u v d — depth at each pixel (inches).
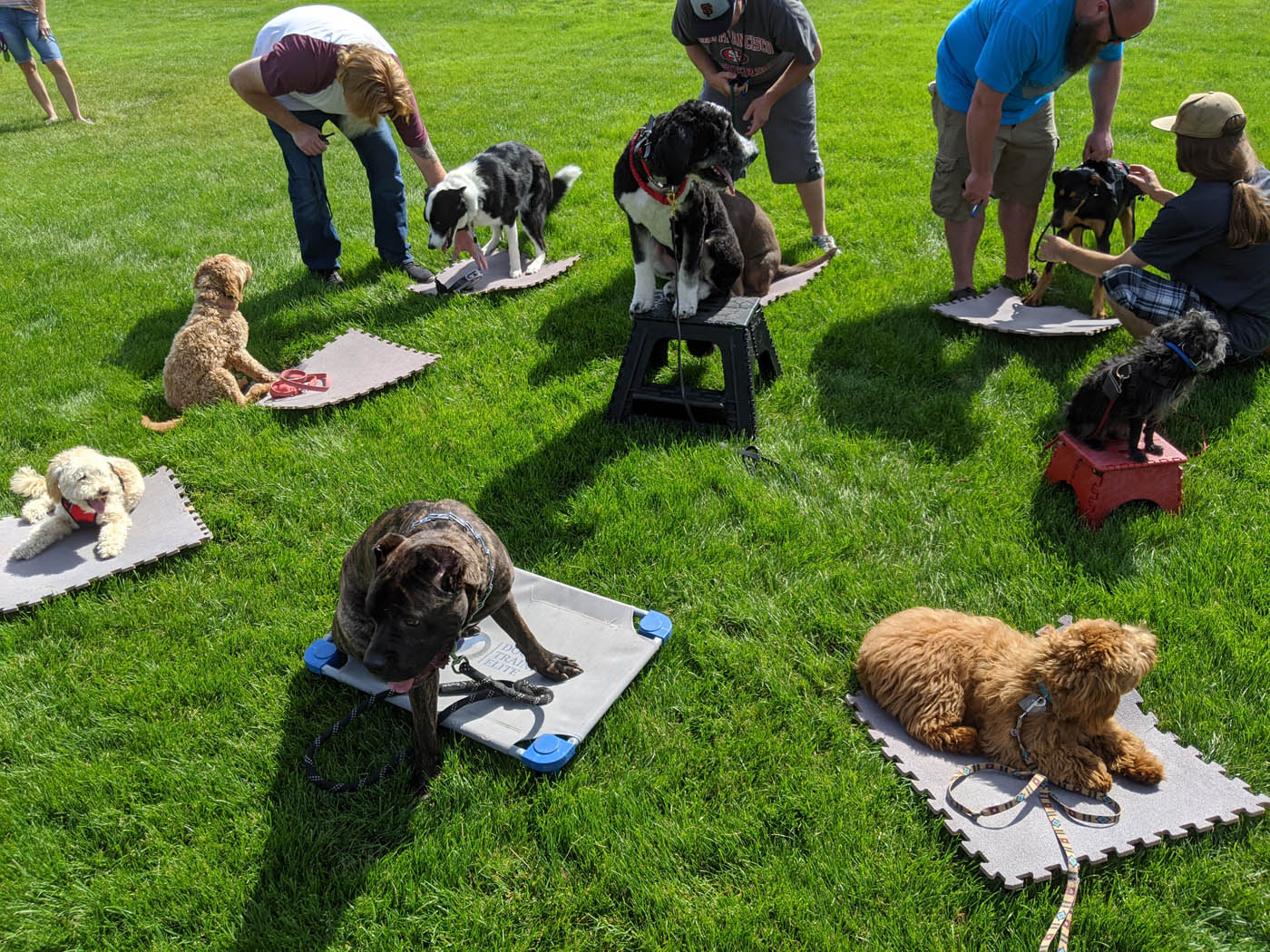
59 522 146.5
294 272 250.4
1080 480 141.8
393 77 207.3
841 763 104.3
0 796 104.9
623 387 171.6
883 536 140.8
